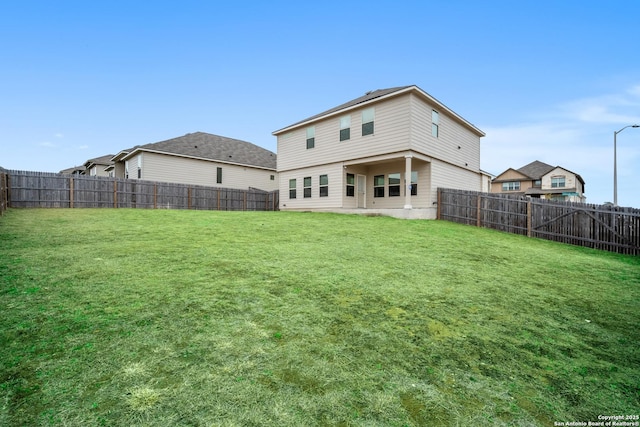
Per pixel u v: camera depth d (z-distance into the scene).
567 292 4.51
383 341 2.74
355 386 2.07
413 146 13.42
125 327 2.77
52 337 2.54
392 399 1.96
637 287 4.93
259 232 8.59
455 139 16.81
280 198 19.70
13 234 6.88
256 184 26.98
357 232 9.14
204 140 26.14
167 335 2.66
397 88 15.28
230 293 3.75
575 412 1.93
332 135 16.44
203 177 23.47
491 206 12.05
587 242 9.54
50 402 1.78
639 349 2.82
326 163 16.67
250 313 3.20
